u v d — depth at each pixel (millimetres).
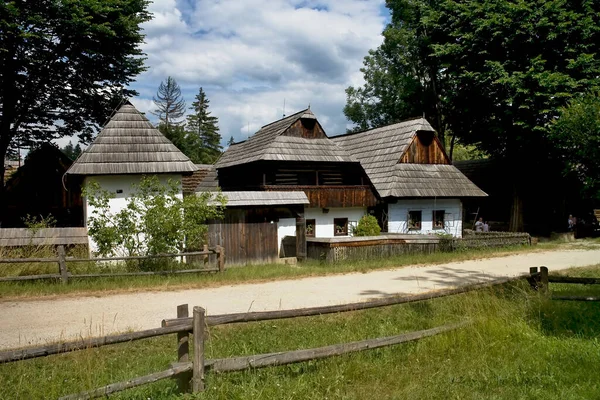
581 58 22922
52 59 23516
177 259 13750
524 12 23859
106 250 12922
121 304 9500
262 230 16656
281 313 5812
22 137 26094
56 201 21438
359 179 23875
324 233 22766
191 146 57688
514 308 7934
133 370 5832
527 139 24922
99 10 22406
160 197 13414
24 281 11031
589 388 5293
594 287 10906
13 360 4320
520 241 21812
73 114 26797
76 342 4617
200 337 4926
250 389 4988
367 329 7934
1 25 19844
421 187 23953
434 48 27406
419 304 9273
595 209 31969
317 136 23453
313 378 5484
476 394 5168
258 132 27484
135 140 16672
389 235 20000
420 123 25359
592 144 11414
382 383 5512
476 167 34500
